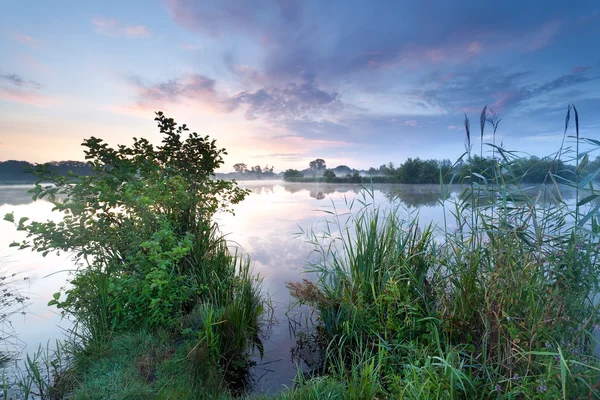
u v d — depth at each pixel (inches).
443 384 97.4
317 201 670.5
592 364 91.9
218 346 147.0
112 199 165.8
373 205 169.5
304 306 199.3
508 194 116.1
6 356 142.5
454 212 138.9
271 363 147.3
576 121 101.6
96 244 168.7
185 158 237.0
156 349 135.9
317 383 112.5
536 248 105.6
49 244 154.1
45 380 125.3
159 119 226.1
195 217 235.8
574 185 103.0
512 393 91.0
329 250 192.4
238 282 200.8
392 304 144.9
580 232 103.6
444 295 130.3
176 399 111.8
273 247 314.0
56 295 142.2
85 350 137.5
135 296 153.3
